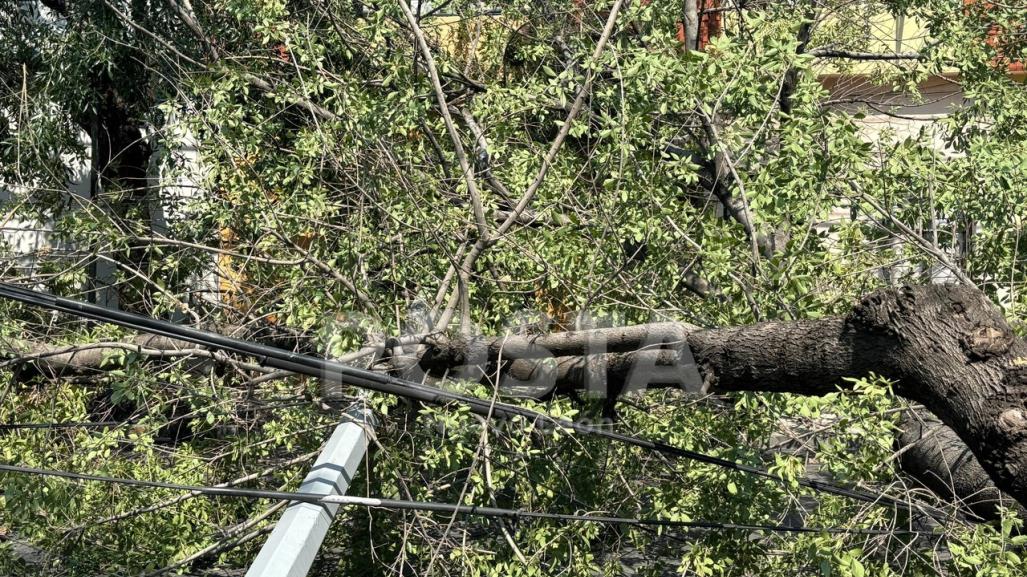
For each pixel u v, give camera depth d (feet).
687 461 18.03
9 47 32.60
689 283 20.08
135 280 23.90
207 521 19.93
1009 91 21.83
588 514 18.47
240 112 20.88
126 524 19.56
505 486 19.49
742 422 17.60
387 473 18.01
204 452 21.03
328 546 21.62
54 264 23.38
